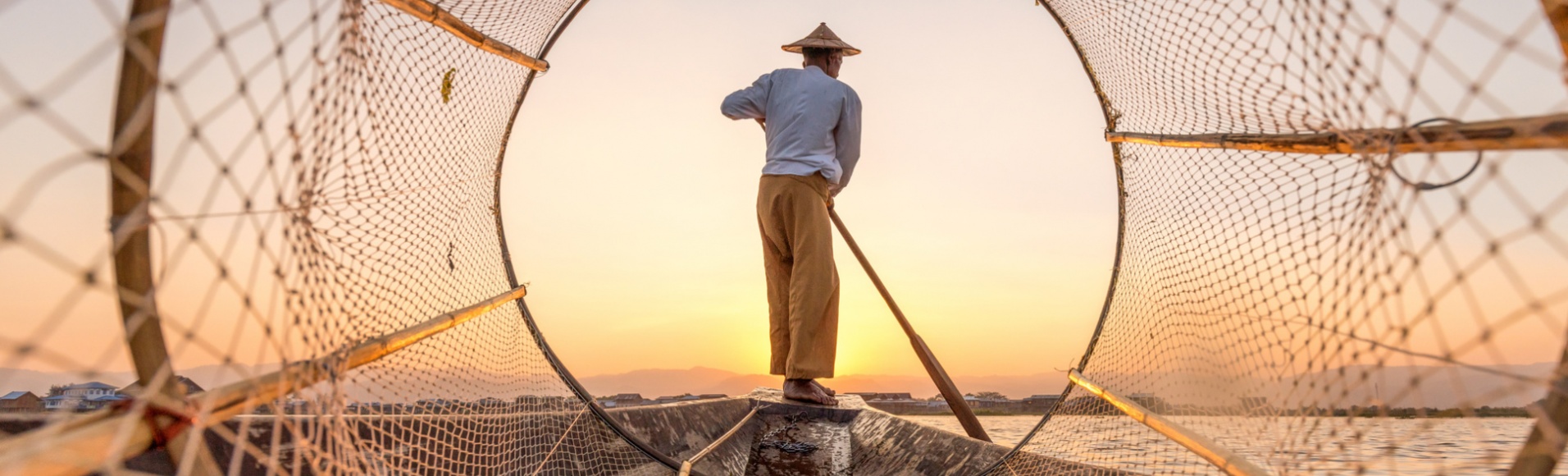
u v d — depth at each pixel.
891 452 3.21
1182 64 2.14
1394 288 1.04
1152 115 2.56
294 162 0.95
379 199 1.58
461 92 2.32
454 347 2.20
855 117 3.72
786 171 3.57
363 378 1.48
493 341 2.63
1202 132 2.13
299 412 1.00
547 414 2.66
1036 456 2.41
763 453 3.28
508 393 2.66
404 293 1.80
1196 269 2.13
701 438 3.41
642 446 2.87
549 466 2.35
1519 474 0.86
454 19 2.07
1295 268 1.56
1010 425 4.98
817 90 3.63
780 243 3.73
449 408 2.04
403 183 1.78
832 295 3.60
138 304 0.80
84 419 0.76
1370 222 1.18
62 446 0.68
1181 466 1.89
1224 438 1.69
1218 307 1.95
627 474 2.64
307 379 1.03
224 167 0.79
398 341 1.54
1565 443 0.82
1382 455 1.02
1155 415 1.98
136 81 0.80
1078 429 2.53
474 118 2.49
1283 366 1.50
